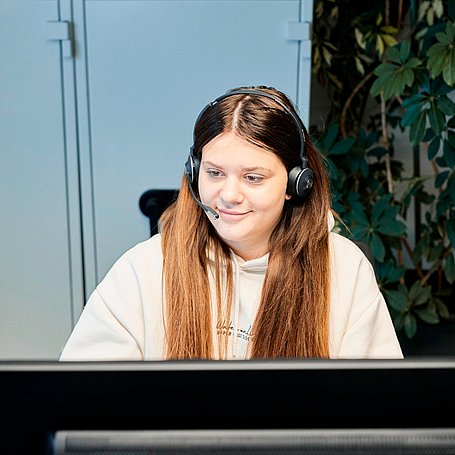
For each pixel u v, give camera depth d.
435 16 2.39
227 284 1.16
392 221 2.37
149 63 2.02
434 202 2.73
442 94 2.26
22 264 2.13
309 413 0.61
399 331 2.53
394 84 2.23
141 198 2.09
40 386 0.60
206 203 1.04
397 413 0.61
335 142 2.62
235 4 1.98
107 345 1.16
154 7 1.99
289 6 1.98
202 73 2.03
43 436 0.61
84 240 2.12
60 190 2.09
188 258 1.14
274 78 2.03
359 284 1.22
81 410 0.60
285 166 1.03
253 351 1.12
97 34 2.00
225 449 0.59
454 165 2.35
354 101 2.67
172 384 0.60
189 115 2.05
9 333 2.18
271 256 1.14
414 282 2.66
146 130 2.06
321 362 0.61
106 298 1.19
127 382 0.60
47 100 2.03
